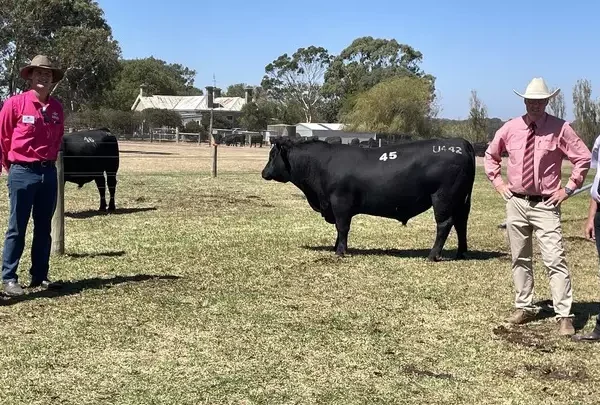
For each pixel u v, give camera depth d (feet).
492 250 33.19
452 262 29.66
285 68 354.74
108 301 22.04
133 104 343.67
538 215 19.61
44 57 22.16
